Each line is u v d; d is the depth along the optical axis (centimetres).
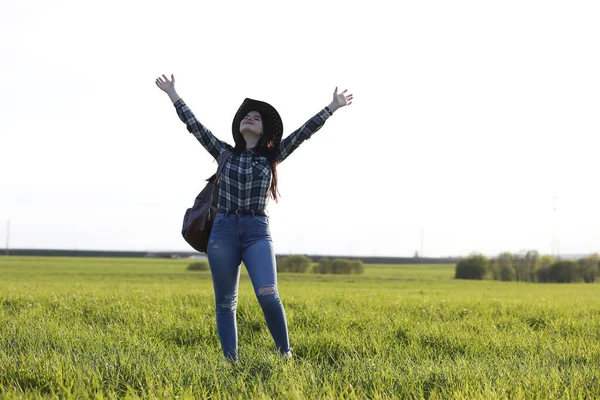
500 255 7881
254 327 756
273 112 503
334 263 7506
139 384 382
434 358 548
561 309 1169
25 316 817
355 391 376
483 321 877
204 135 501
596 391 377
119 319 815
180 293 1422
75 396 350
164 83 516
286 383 378
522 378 402
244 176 481
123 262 9656
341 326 745
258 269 473
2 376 395
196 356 502
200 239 498
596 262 7744
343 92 514
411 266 12625
